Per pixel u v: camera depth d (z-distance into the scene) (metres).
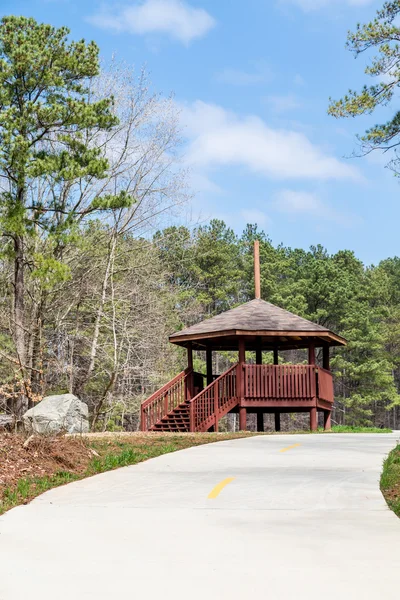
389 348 75.75
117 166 31.56
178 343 28.34
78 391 35.00
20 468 11.04
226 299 64.00
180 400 28.53
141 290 34.78
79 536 6.88
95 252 32.12
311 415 26.36
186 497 9.17
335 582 5.25
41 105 24.28
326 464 12.46
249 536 6.85
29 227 26.02
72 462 12.18
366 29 19.61
